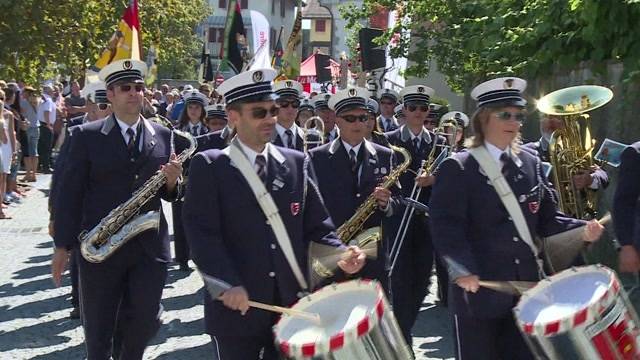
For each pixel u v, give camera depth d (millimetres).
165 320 7395
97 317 5074
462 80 12719
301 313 3596
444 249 4145
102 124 5211
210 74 19125
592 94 5660
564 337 3535
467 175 4250
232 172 3912
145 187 5137
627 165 5152
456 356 4355
